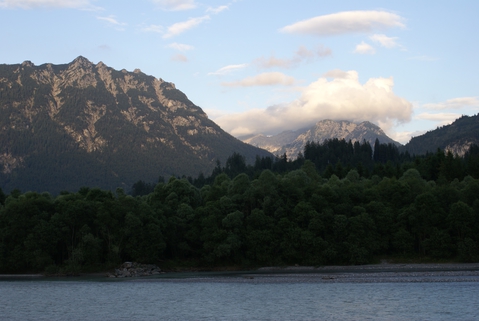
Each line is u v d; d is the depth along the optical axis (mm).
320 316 83812
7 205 162500
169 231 171875
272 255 165500
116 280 139250
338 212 172000
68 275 151875
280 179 191375
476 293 100875
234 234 165250
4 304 100938
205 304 97438
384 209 170125
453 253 160375
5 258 153875
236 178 188750
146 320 84625
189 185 198750
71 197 177625
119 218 164375
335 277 129500
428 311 85250
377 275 131250
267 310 89938
